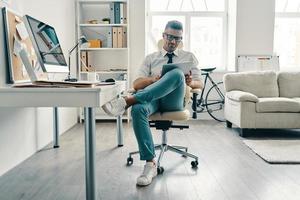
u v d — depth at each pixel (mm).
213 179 2090
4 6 2166
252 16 4902
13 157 2328
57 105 1272
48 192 1859
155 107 2238
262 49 4949
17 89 1271
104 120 4812
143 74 2680
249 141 3299
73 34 4633
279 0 5281
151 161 2090
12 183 2008
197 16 5230
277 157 2605
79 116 4715
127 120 4727
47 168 2332
